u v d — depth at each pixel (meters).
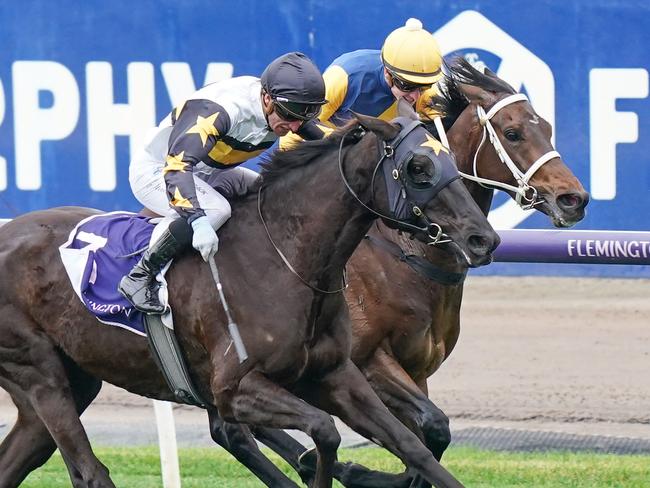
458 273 10.82
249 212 9.70
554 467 12.48
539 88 17.28
